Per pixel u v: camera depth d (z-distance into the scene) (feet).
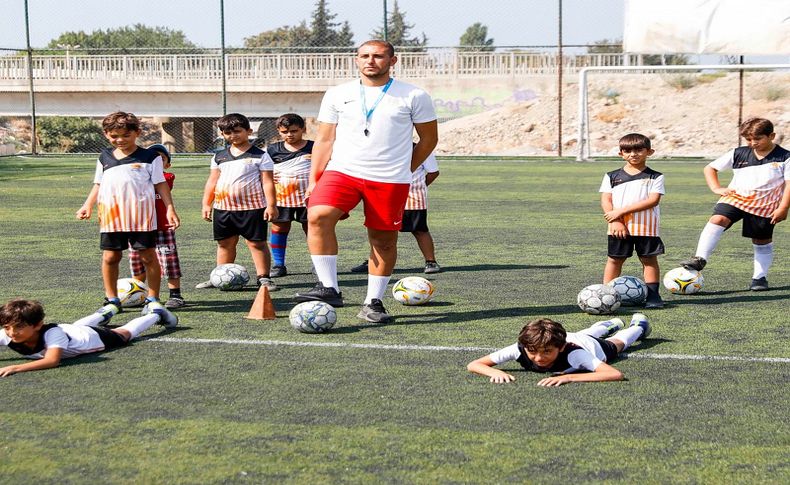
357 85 21.65
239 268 25.94
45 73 115.96
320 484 11.84
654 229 23.09
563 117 107.96
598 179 65.92
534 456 12.78
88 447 13.11
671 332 20.22
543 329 16.01
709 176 25.94
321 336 19.84
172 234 23.25
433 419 14.26
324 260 22.00
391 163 21.35
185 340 19.38
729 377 16.61
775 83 112.37
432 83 107.65
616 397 15.38
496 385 16.06
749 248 33.91
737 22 79.87
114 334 18.61
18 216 44.09
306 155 28.58
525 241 36.09
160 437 13.50
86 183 62.18
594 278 27.66
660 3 81.05
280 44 162.20
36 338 17.37
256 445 13.17
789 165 24.81
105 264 22.02
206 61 114.01
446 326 20.88
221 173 26.22
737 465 12.50
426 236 28.89
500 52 108.06
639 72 117.29
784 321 21.43
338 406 14.88
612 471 12.28
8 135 162.50
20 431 13.74
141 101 116.37
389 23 100.58
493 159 90.22
